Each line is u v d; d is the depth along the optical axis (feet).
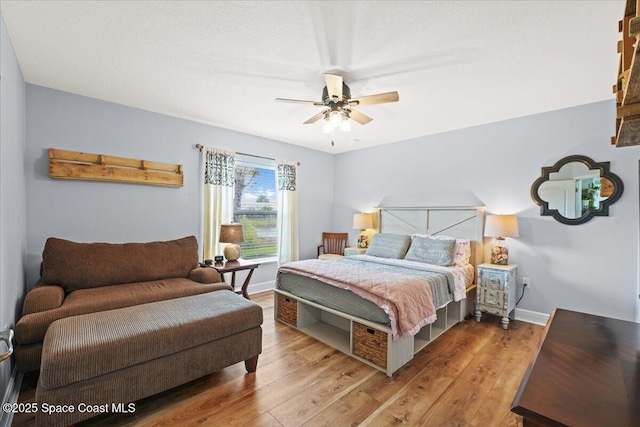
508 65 7.54
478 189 12.62
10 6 5.57
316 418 5.75
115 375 5.27
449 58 7.22
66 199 9.61
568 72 7.85
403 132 13.88
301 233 17.03
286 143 16.16
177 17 5.89
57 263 8.32
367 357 7.88
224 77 8.45
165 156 11.69
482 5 5.38
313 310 10.72
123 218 10.73
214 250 12.92
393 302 7.38
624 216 9.38
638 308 8.97
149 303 7.41
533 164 11.18
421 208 14.30
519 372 7.47
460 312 10.91
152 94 9.71
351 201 17.95
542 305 10.92
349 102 8.28
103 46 6.96
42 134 9.16
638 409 2.14
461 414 5.91
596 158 9.88
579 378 2.55
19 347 6.19
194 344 6.16
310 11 5.64
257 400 6.28
